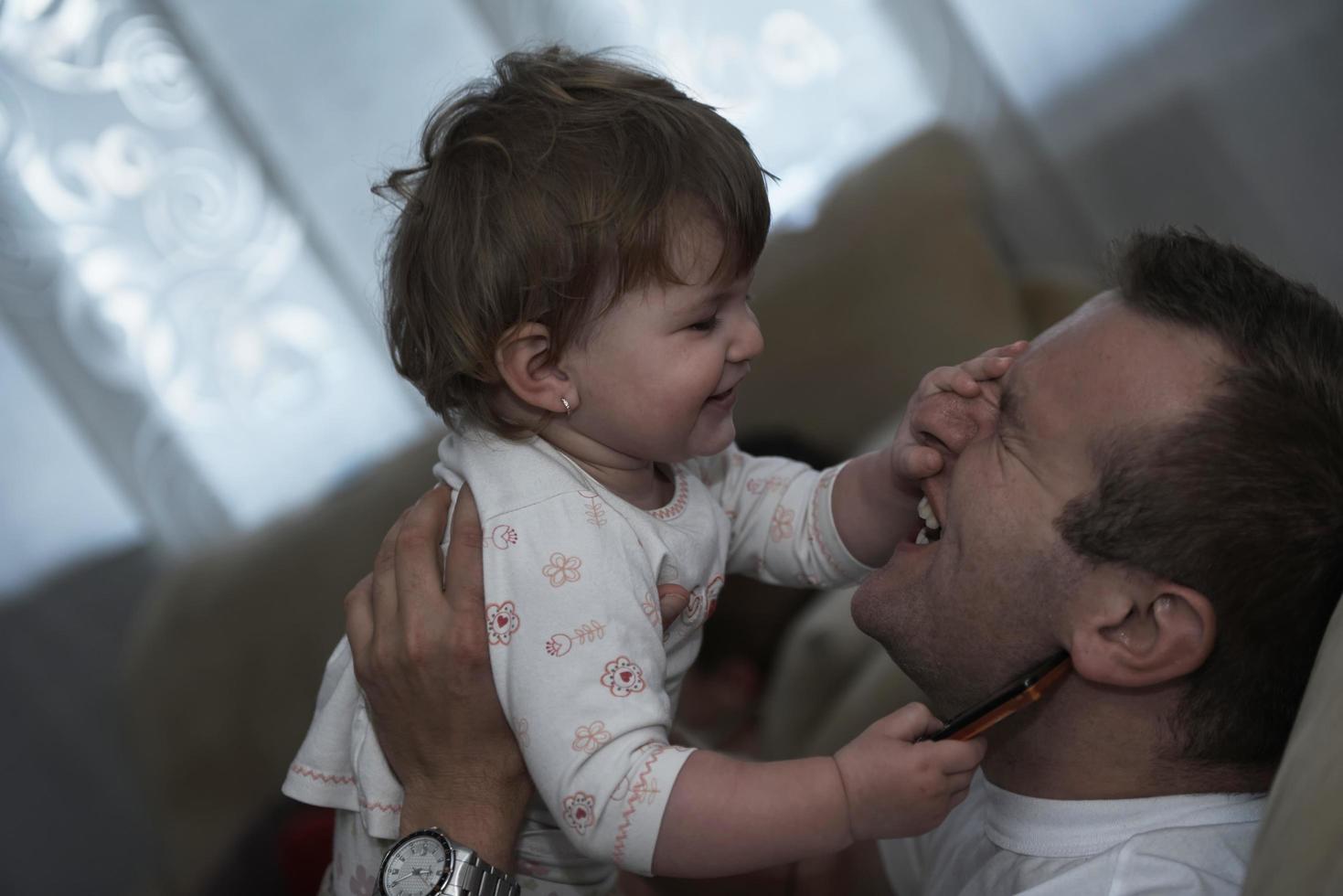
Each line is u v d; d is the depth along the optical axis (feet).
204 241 7.52
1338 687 2.14
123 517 7.22
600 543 2.64
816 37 8.82
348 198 7.64
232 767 6.54
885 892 3.92
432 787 2.92
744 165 2.76
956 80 9.05
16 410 7.21
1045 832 2.68
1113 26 9.32
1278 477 2.34
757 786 2.41
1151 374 2.45
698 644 3.08
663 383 2.70
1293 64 9.39
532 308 2.70
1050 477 2.56
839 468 3.38
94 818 6.57
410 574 2.91
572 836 2.48
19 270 7.29
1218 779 2.59
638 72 3.04
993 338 8.04
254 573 6.94
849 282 8.16
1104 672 2.42
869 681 5.05
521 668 2.56
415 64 7.75
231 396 7.48
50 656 6.93
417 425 7.54
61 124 7.32
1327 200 9.45
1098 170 9.43
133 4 7.38
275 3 7.57
